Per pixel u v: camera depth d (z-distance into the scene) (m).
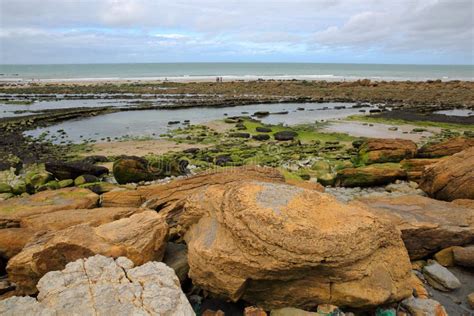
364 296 6.34
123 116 37.84
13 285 7.56
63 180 17.02
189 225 8.24
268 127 30.78
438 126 31.12
